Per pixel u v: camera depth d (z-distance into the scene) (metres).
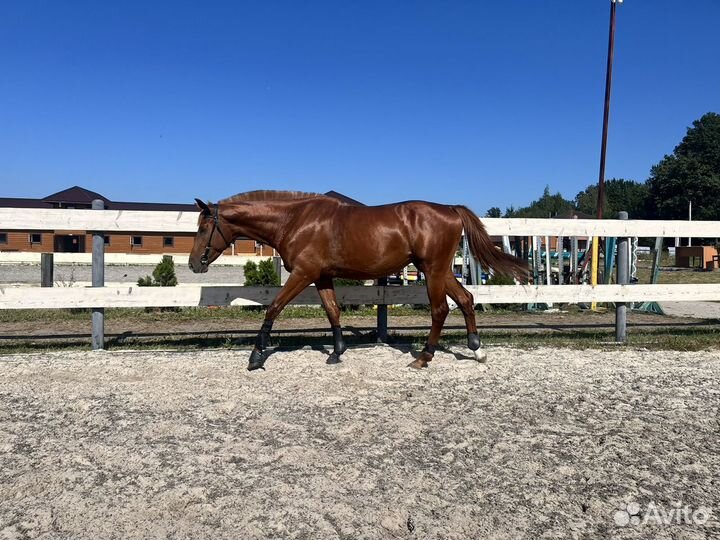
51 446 3.47
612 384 5.01
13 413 4.09
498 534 2.54
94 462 3.24
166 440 3.58
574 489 2.99
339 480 3.04
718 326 9.02
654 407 4.38
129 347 6.70
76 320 9.71
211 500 2.81
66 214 6.24
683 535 2.56
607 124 14.33
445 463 3.28
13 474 3.08
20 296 6.13
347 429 3.78
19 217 6.14
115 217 6.34
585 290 7.04
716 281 20.59
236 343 7.01
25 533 2.51
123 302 6.33
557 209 86.38
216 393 4.58
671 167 68.31
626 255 7.30
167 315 10.33
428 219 5.40
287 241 5.46
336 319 5.75
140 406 4.25
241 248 30.52
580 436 3.74
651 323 9.58
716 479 3.13
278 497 2.84
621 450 3.51
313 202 5.55
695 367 5.70
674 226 7.25
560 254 12.88
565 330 8.45
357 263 5.39
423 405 4.33
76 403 4.30
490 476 3.12
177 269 13.81
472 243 5.63
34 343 7.04
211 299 6.50
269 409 4.20
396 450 3.46
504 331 8.30
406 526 2.61
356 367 5.48
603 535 2.55
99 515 2.66
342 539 2.49
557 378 5.20
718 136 68.62
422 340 7.22
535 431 3.82
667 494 2.95
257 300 6.61
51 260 10.77
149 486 2.95
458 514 2.71
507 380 5.11
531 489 2.98
